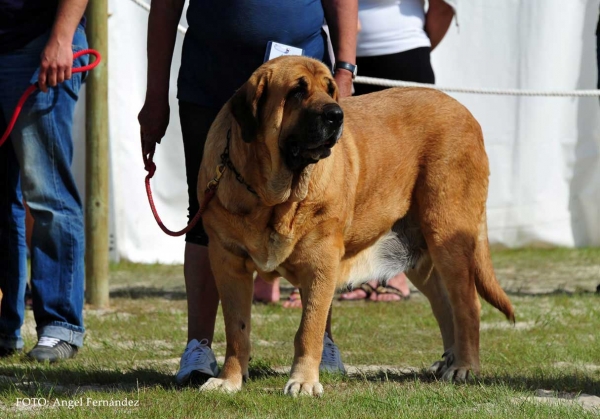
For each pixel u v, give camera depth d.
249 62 8.67
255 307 14.16
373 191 8.70
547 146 21.28
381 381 8.52
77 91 9.88
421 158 9.05
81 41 9.88
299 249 7.81
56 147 9.62
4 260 9.95
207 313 8.85
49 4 9.46
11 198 9.95
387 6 14.21
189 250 8.90
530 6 20.62
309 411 7.02
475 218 9.15
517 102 20.98
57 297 9.82
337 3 9.06
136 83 19.48
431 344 11.03
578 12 20.78
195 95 8.81
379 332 11.86
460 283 8.95
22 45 9.36
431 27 15.57
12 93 9.45
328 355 9.16
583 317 12.88
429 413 6.93
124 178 19.70
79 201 9.98
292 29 8.62
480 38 20.72
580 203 21.72
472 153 9.12
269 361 9.55
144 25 19.34
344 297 15.11
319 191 7.65
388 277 9.19
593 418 6.65
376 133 8.79
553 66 20.83
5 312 9.90
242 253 7.93
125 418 6.84
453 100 9.35
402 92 9.30
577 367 9.33
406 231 9.26
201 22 8.65
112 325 12.09
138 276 18.16
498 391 7.66
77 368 9.09
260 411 7.09
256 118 7.48
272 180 7.46
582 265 19.61
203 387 7.87
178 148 19.89
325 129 7.20
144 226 20.00
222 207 7.76
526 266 19.52
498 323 12.72
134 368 9.33
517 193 21.39
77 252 9.92
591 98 21.23
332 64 9.71
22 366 9.25
